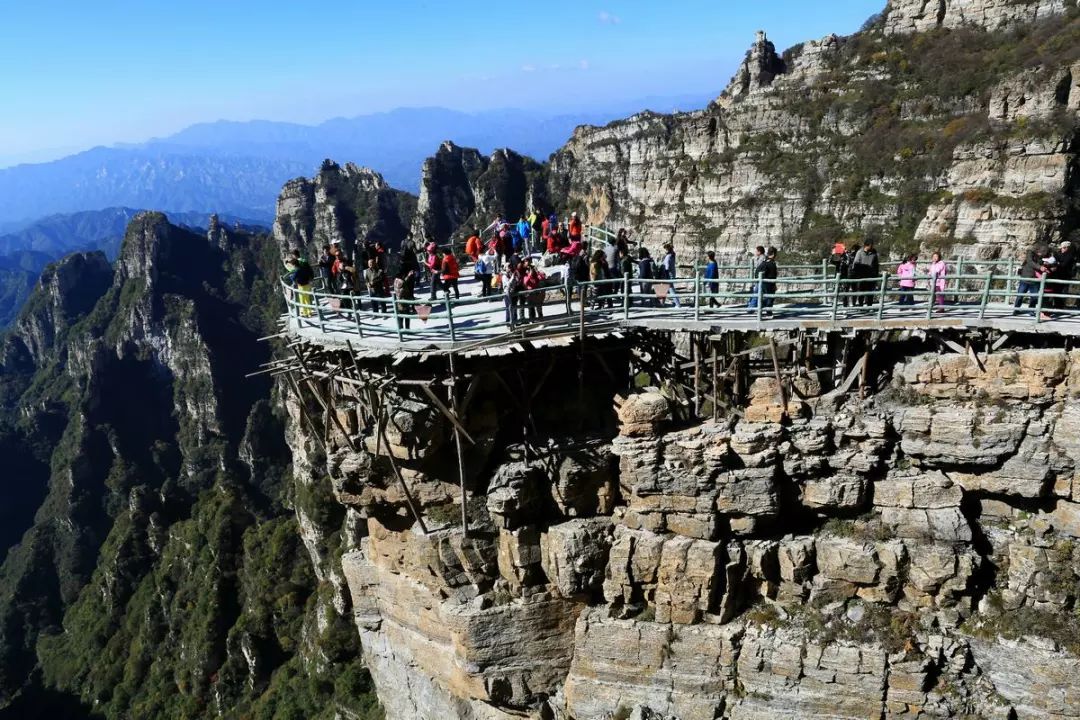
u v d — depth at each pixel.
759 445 26.48
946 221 81.69
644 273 31.25
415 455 27.97
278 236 181.38
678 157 120.38
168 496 130.00
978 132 81.00
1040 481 24.53
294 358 30.66
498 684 29.67
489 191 159.75
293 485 109.62
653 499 27.28
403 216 170.25
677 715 27.94
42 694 108.50
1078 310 25.44
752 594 27.77
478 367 27.84
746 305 28.53
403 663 34.19
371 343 27.03
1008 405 24.95
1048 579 24.92
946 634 25.61
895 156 92.44
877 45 106.19
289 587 86.38
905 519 26.02
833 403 26.97
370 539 33.06
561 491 27.91
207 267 189.00
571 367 29.89
